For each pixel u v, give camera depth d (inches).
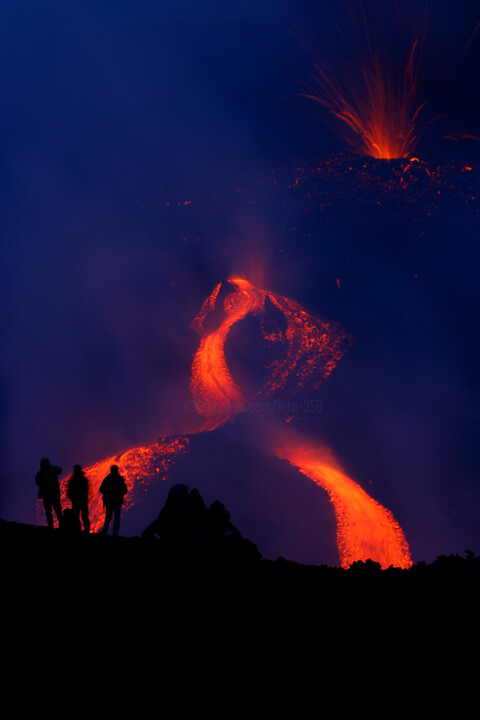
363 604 240.8
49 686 183.8
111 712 173.5
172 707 177.3
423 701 180.4
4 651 201.5
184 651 207.2
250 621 227.9
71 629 219.1
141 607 238.5
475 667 195.3
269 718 173.3
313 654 205.2
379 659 201.3
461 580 263.7
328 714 175.5
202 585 260.8
